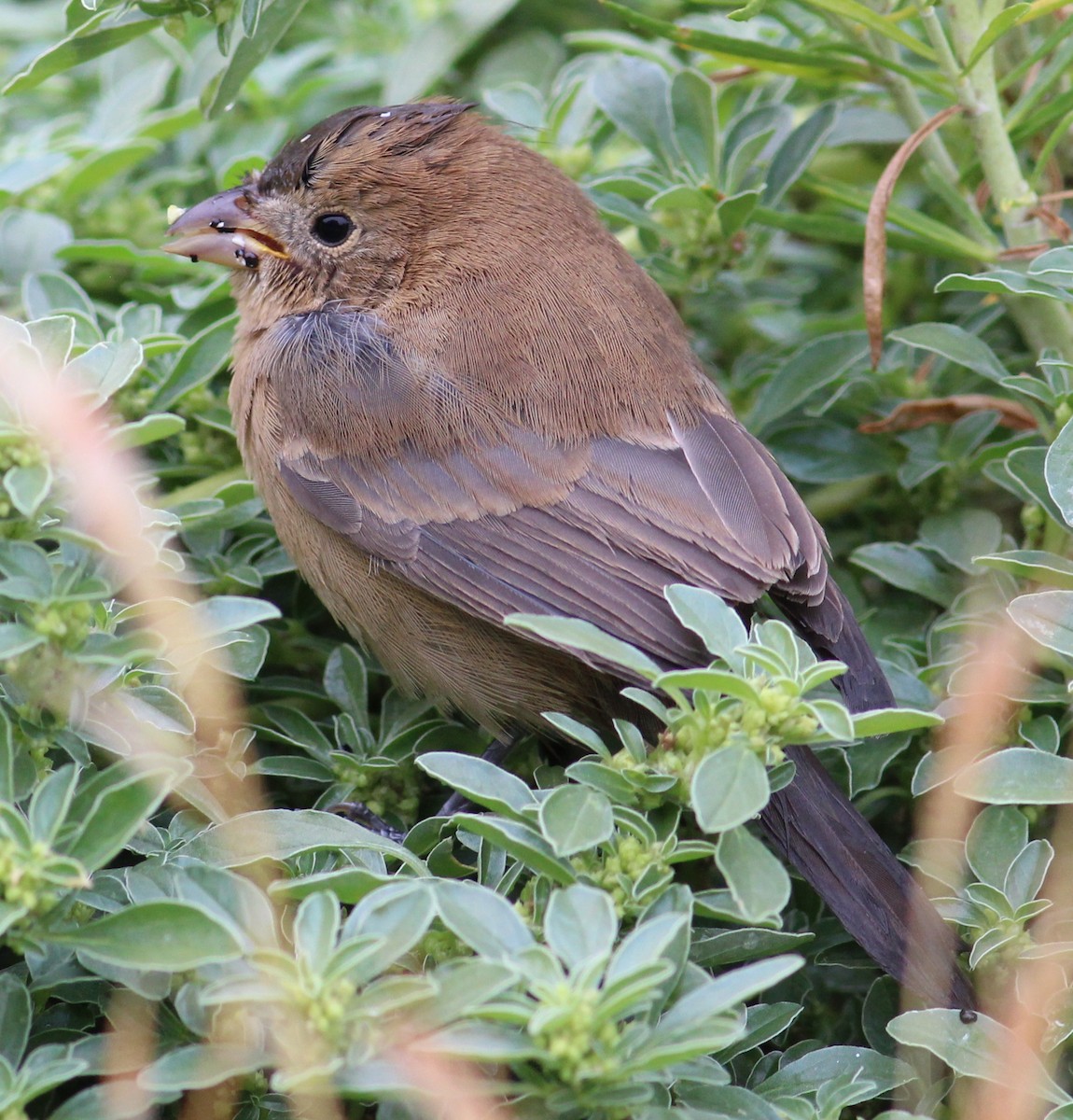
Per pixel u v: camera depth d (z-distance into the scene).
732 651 5.75
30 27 11.64
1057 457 6.93
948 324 9.14
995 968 6.50
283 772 7.36
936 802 7.21
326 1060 4.74
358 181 8.70
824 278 10.77
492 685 8.12
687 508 7.72
